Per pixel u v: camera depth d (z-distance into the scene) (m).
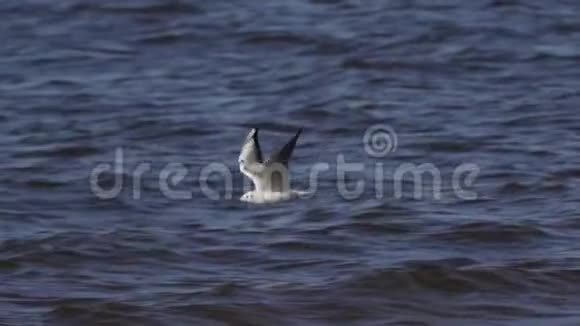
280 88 32.31
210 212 23.58
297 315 18.66
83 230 22.38
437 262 20.17
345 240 21.62
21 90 32.50
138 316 18.47
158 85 32.75
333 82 32.50
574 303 19.05
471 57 34.00
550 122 28.94
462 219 22.52
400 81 32.44
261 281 19.83
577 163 25.91
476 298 19.22
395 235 21.88
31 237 21.86
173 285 19.81
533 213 22.97
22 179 25.50
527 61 33.62
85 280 20.06
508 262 20.34
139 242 21.56
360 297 19.16
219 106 30.91
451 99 30.89
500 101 30.67
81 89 32.44
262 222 22.78
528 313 18.77
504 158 26.38
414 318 18.64
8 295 19.39
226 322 18.41
